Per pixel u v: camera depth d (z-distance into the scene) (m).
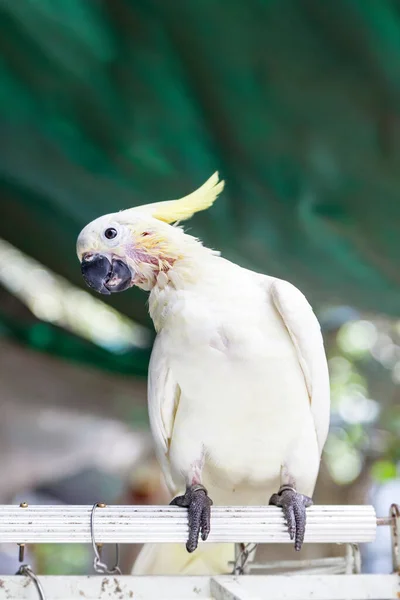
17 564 13.30
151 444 13.22
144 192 9.81
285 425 5.00
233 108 8.84
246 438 5.03
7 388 12.16
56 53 8.55
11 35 8.46
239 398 4.88
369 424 13.55
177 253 5.16
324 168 9.20
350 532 4.41
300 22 8.02
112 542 4.05
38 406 12.35
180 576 4.17
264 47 8.28
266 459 5.15
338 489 13.20
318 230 9.82
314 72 8.41
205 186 5.52
